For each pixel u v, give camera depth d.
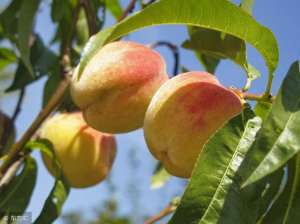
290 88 0.33
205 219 0.34
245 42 0.43
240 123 0.36
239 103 0.41
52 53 0.63
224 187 0.35
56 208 0.49
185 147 0.40
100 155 0.56
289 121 0.32
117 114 0.45
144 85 0.45
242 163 0.35
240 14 0.38
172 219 0.34
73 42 0.64
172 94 0.41
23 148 0.50
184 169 0.41
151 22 0.37
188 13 0.37
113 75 0.45
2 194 0.51
